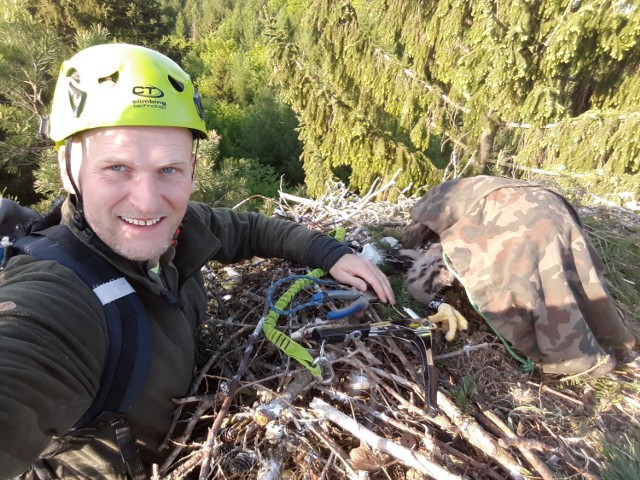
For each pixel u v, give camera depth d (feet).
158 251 3.81
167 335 4.09
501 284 5.50
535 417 5.31
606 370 5.51
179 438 4.49
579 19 18.49
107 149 3.47
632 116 18.63
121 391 3.57
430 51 25.20
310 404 4.75
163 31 37.55
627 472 4.34
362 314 5.87
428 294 6.31
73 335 3.15
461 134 26.58
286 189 41.04
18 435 2.76
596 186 19.04
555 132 20.90
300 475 4.39
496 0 21.33
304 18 25.94
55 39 20.12
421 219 6.46
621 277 7.95
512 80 20.31
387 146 24.85
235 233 6.09
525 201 5.81
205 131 4.16
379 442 4.45
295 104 25.73
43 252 3.57
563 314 5.28
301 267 6.89
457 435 4.86
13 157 19.83
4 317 2.95
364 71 25.36
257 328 5.21
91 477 4.11
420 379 5.26
